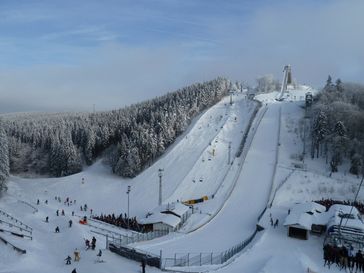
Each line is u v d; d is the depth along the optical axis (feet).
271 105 456.45
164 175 312.09
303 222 169.68
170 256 148.97
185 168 314.14
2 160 294.87
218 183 280.31
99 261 125.80
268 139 351.67
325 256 124.26
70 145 387.96
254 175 281.54
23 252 130.00
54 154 393.09
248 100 490.49
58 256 135.23
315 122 329.52
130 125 416.26
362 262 117.29
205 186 279.90
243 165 300.20
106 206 280.92
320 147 328.49
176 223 201.16
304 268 111.04
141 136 353.72
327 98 402.52
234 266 121.49
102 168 374.22
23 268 118.42
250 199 245.24
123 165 340.18
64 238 160.45
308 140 342.44
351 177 277.44
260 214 218.38
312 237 172.04
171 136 376.27
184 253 155.94
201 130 393.50
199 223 209.77
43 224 195.42
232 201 245.04
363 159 288.51
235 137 371.76
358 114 327.47
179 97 480.23
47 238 164.14
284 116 407.23
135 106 545.44
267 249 148.66
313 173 277.44
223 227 204.74
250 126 389.60
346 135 306.14
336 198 242.17
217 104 478.18
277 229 181.68
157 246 168.25
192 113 442.09
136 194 293.23
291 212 189.47
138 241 171.63
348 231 160.66
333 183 261.44
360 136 319.47
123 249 135.03
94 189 324.19
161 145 359.05
